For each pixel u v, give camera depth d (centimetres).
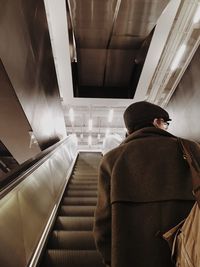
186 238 81
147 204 95
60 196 377
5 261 149
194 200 94
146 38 573
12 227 176
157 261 87
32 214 230
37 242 212
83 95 768
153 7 461
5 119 400
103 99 765
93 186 491
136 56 656
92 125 1174
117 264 87
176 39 505
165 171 100
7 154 561
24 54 362
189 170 100
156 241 90
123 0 448
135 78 694
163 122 124
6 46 289
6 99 350
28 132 441
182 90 558
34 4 389
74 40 586
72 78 662
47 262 210
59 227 288
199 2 415
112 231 93
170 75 600
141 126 120
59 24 481
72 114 922
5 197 183
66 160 621
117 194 97
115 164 106
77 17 499
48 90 550
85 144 1470
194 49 478
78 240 248
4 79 311
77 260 210
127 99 757
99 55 650
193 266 75
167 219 92
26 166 254
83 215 339
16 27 322
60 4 437
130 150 108
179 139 110
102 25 527
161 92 668
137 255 88
